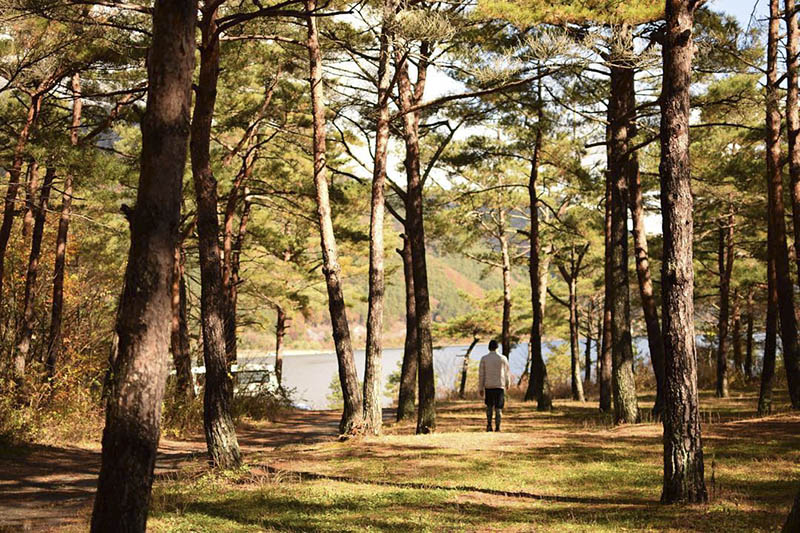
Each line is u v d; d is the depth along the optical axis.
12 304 19.98
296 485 9.14
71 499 8.90
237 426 20.59
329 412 30.05
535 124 21.36
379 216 15.41
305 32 17.25
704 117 17.75
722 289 26.34
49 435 14.52
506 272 34.31
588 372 45.78
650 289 17.06
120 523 4.36
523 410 22.45
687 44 7.84
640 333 40.88
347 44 15.96
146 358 4.50
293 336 119.19
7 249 20.95
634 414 16.14
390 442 13.34
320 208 14.56
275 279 31.89
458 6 13.41
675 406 7.43
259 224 30.75
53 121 16.80
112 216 24.45
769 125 16.16
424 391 15.76
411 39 11.78
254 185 26.11
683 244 7.56
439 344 50.94
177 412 18.86
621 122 16.22
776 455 9.95
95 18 12.70
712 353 37.06
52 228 25.08
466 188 31.69
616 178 16.92
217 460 10.34
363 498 8.19
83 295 23.64
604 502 7.78
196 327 34.12
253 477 9.80
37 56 14.76
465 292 44.75
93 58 15.52
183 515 7.46
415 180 17.22
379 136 15.64
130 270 4.59
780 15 14.44
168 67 4.68
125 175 16.67
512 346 45.69
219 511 7.62
